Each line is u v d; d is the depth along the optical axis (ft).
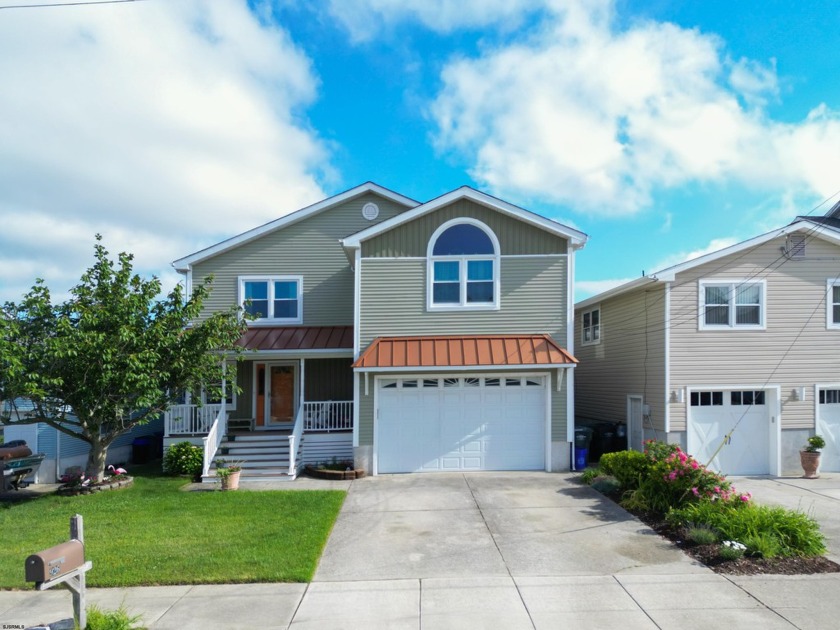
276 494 38.81
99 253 41.98
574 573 23.97
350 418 54.75
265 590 22.49
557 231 47.85
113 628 18.43
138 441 55.98
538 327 47.93
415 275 48.24
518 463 46.91
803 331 48.44
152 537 29.12
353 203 59.16
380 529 30.71
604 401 60.08
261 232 57.98
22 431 47.09
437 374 46.80
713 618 19.54
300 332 55.57
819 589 22.03
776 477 46.78
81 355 38.47
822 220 56.18
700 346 47.85
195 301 44.52
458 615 20.01
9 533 30.73
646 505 33.04
